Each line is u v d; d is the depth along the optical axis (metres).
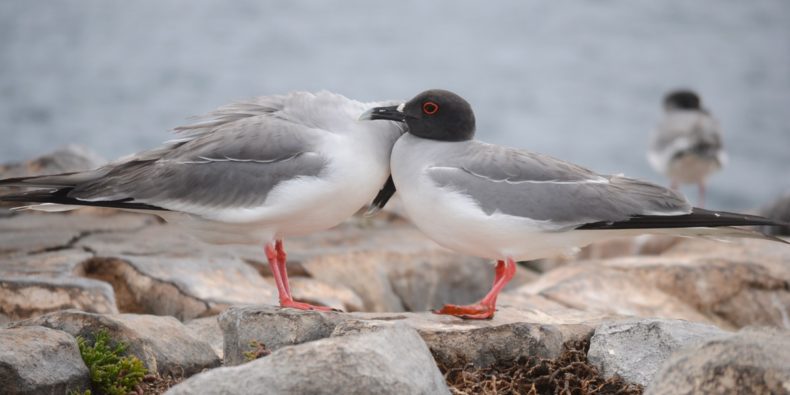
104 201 10.62
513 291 14.70
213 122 11.14
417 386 7.77
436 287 16.25
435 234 10.11
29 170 19.41
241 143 10.38
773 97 58.59
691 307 14.83
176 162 10.60
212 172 10.38
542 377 9.05
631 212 9.84
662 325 9.30
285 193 10.09
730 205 38.00
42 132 48.94
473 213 9.70
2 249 14.77
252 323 9.36
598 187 9.94
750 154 45.09
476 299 16.59
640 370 9.07
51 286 12.16
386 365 7.70
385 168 10.52
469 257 16.70
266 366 7.61
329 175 10.06
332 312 9.64
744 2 95.69
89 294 12.18
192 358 9.80
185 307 12.92
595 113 55.12
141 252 14.91
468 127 10.35
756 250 16.77
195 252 15.11
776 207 20.19
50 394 8.59
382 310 15.39
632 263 15.50
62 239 15.40
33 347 8.64
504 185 9.80
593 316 10.87
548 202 9.77
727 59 71.25
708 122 26.41
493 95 59.25
